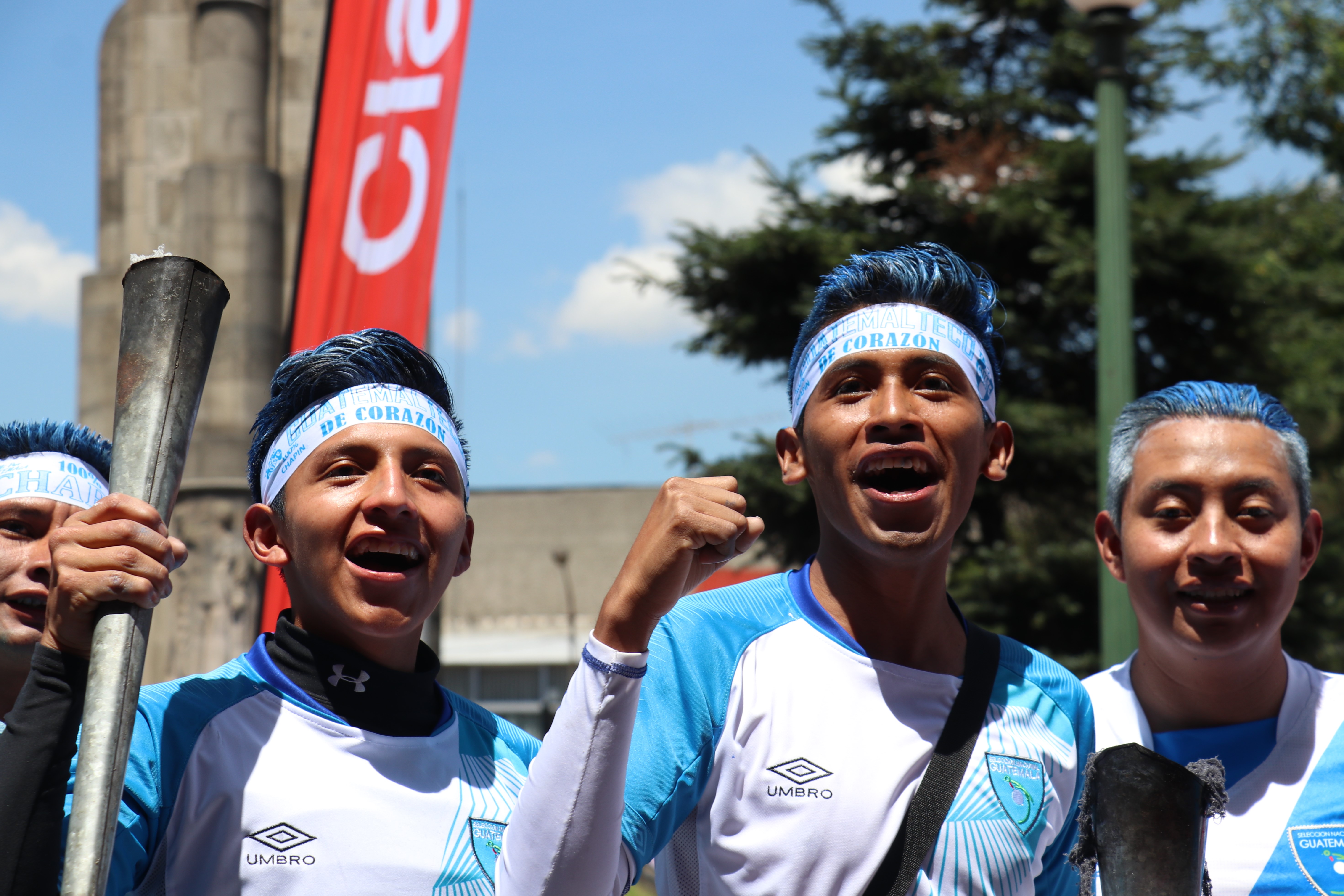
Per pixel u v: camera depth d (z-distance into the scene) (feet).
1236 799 9.56
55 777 6.25
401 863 7.10
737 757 7.49
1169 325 46.98
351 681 7.45
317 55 39.32
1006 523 46.52
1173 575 9.51
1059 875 8.13
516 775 8.03
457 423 8.21
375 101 17.06
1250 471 9.36
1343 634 43.01
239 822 6.91
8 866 6.06
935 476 7.66
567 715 6.62
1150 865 6.44
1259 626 9.40
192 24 39.55
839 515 7.73
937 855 7.38
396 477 7.46
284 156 39.19
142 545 6.31
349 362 7.80
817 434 7.84
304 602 7.67
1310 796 9.46
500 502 148.56
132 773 6.75
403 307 16.46
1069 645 43.11
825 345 7.97
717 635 7.80
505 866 6.72
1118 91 21.03
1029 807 7.66
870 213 48.16
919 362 7.70
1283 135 58.03
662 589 6.56
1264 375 47.83
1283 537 9.39
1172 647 9.67
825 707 7.63
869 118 50.70
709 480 6.78
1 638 9.37
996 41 54.95
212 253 38.24
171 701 7.18
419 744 7.55
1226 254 44.50
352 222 16.92
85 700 6.14
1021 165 47.11
